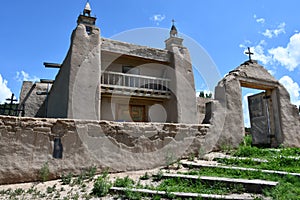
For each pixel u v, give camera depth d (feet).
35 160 19.98
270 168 23.40
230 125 34.68
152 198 16.74
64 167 20.84
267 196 17.15
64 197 16.63
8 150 19.22
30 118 20.43
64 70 40.93
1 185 18.54
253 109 47.98
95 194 17.37
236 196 17.01
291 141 41.11
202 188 18.71
